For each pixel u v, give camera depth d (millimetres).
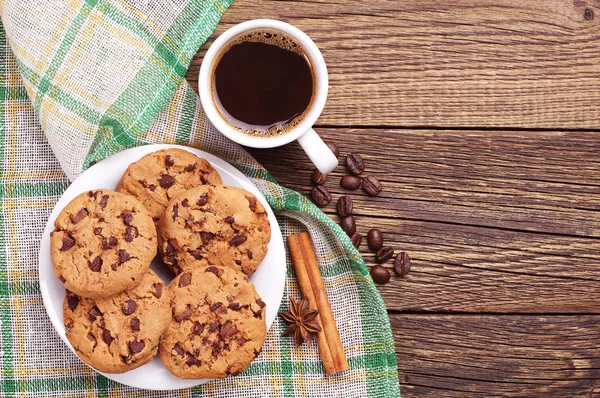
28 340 746
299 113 731
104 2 725
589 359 792
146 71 735
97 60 726
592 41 781
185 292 708
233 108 730
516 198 785
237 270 720
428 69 773
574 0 779
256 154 772
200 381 720
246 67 722
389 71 771
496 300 786
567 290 792
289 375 765
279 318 767
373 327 767
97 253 690
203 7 742
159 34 736
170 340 706
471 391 784
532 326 790
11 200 746
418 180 779
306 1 762
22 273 745
